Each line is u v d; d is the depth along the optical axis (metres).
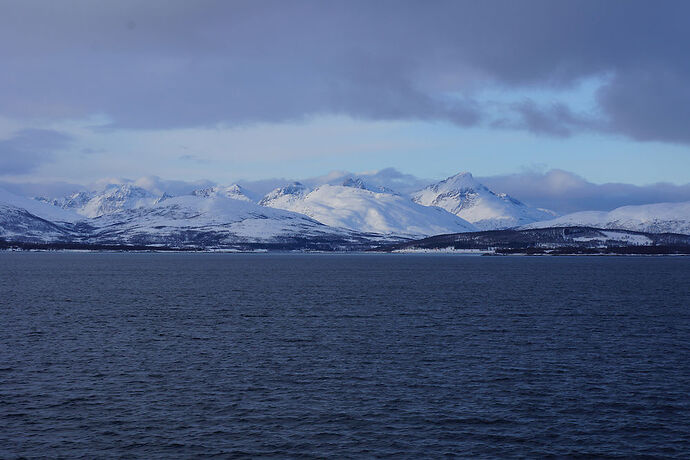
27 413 46.75
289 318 95.62
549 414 47.22
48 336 77.12
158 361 63.59
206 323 89.75
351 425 44.78
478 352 68.75
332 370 60.16
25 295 129.62
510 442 41.94
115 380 55.97
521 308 109.44
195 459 39.12
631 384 55.34
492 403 49.78
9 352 66.94
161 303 116.38
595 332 82.25
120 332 80.88
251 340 75.62
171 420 45.59
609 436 43.00
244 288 153.75
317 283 173.75
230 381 55.94
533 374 58.81
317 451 40.34
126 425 44.56
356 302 119.50
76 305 111.69
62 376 57.09
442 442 41.84
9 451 39.88
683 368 61.34
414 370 60.25
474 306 112.69
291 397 51.19
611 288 155.12
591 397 51.38
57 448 40.47
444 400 50.50
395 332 81.94
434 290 148.88
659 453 40.31
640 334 80.75
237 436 42.72
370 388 53.91
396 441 42.00
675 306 112.75
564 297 130.38
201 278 195.50
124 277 197.62
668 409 48.34
